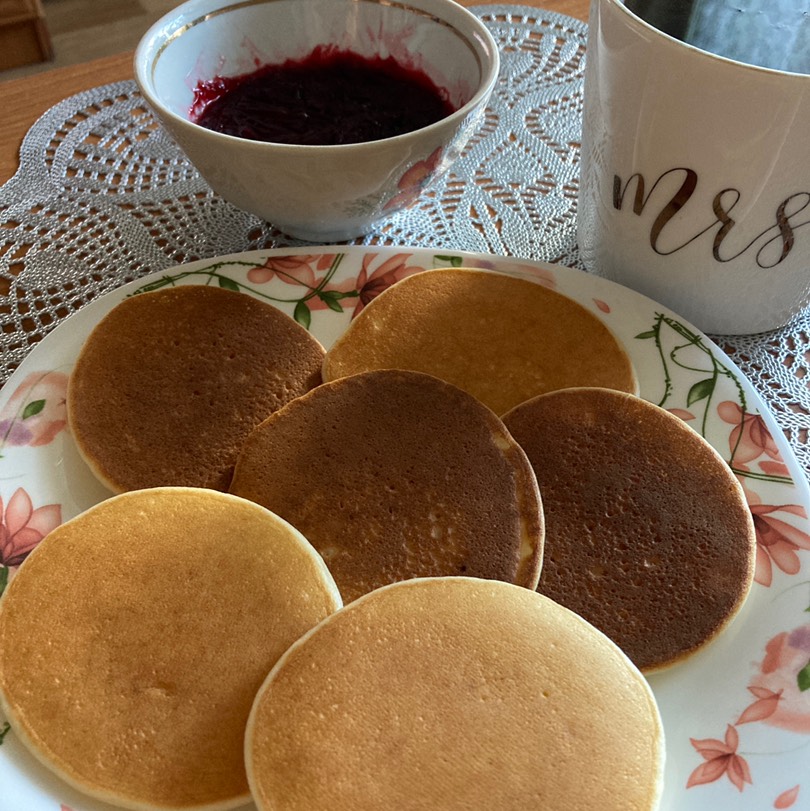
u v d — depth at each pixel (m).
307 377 0.68
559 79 1.02
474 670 0.50
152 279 0.74
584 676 0.50
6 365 0.72
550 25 1.08
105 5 2.26
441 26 0.80
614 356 0.69
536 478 0.61
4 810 0.47
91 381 0.66
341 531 0.58
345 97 0.84
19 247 0.82
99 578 0.54
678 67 0.55
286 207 0.73
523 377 0.68
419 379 0.64
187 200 0.87
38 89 0.98
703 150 0.59
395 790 0.46
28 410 0.66
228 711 0.50
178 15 0.77
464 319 0.70
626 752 0.48
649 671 0.54
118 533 0.56
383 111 0.82
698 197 0.63
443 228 0.85
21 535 0.59
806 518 0.61
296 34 0.84
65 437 0.65
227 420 0.65
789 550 0.59
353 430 0.62
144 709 0.50
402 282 0.72
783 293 0.69
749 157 0.58
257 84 0.84
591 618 0.55
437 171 0.75
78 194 0.87
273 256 0.76
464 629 0.52
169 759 0.49
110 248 0.82
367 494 0.60
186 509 0.57
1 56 2.03
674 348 0.70
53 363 0.68
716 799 0.49
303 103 0.83
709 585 0.56
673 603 0.56
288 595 0.54
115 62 1.02
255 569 0.55
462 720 0.49
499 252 0.83
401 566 0.57
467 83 0.79
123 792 0.48
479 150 0.94
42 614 0.53
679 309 0.74
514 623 0.52
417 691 0.50
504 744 0.48
